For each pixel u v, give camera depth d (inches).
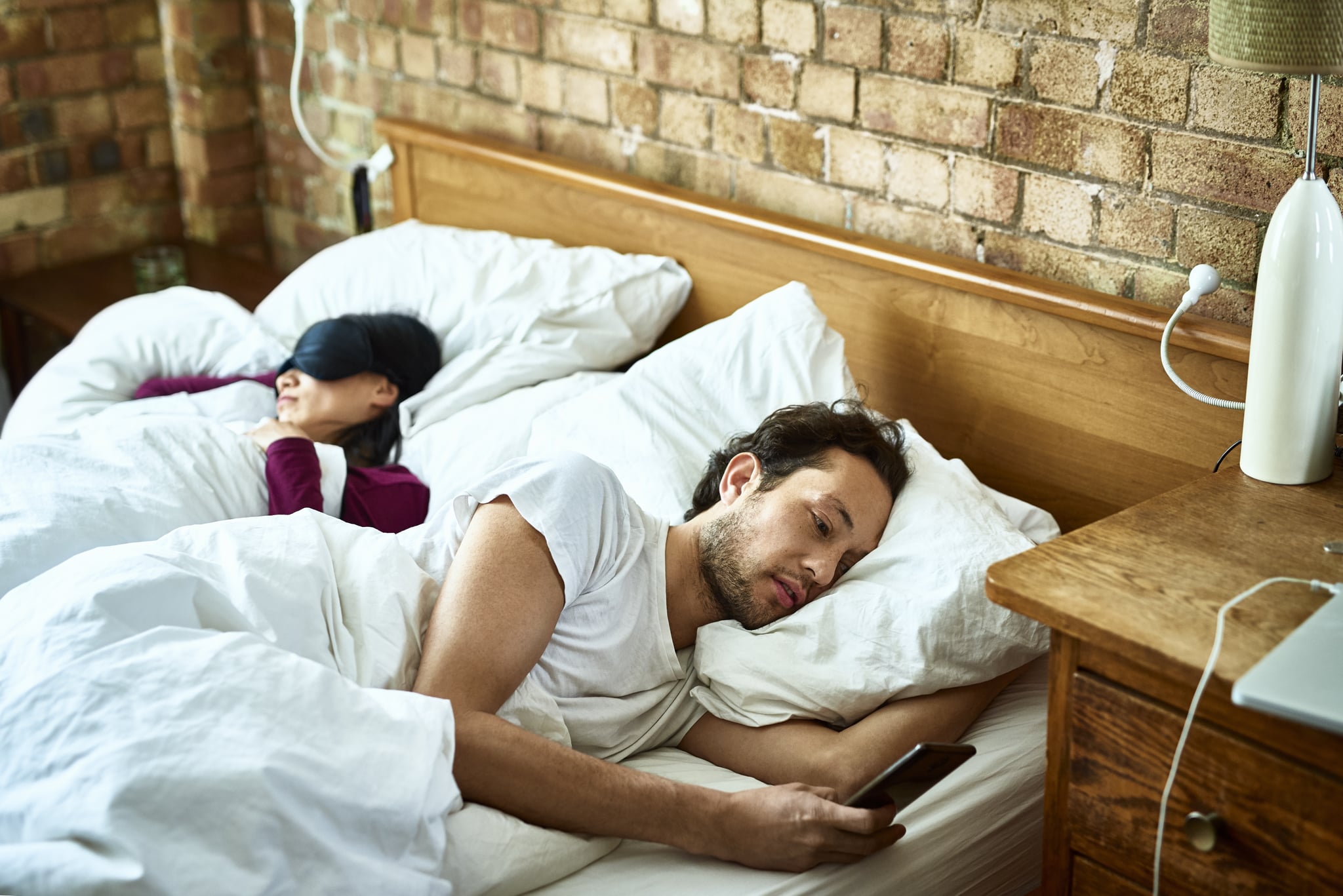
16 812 39.4
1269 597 41.9
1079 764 43.8
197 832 38.5
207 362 87.5
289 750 40.8
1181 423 61.8
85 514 60.0
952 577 53.9
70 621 44.2
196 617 46.7
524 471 54.6
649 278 82.8
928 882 50.0
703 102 82.4
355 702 43.6
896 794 46.3
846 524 56.4
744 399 69.6
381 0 104.0
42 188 119.0
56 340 121.0
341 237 119.6
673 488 65.5
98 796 38.3
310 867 39.7
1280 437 49.9
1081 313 63.6
